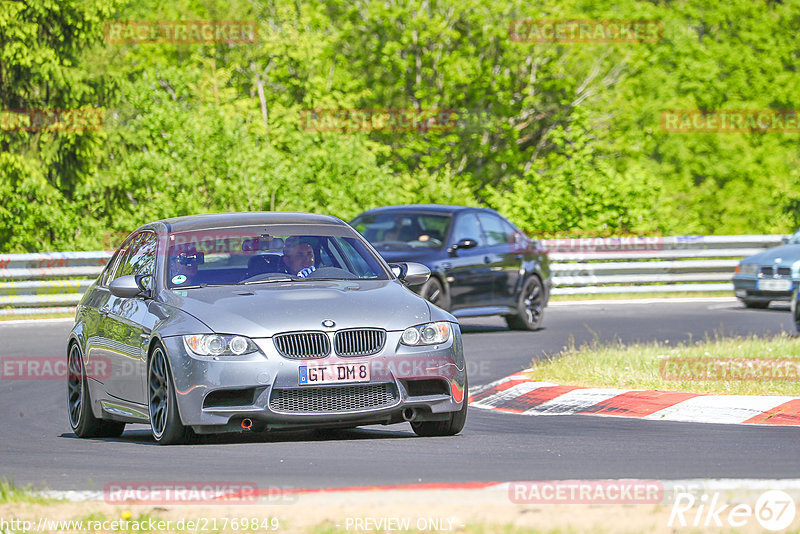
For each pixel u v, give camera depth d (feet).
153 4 472.85
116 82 360.07
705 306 256.11
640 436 98.48
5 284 243.81
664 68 526.57
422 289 186.29
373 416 91.45
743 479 73.36
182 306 94.94
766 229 409.90
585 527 57.62
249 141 333.83
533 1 479.41
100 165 354.33
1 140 338.34
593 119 483.92
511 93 476.54
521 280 207.00
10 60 339.77
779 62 529.45
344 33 473.26
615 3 500.74
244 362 89.92
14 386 151.12
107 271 116.06
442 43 481.46
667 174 511.40
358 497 66.03
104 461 87.25
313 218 109.50
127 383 100.48
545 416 115.75
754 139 525.34
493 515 60.70
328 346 90.99
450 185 385.70
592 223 330.95
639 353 145.18
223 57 443.32
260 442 96.02
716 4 538.06
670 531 57.06
